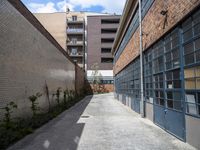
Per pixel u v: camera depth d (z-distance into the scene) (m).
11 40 10.80
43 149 7.87
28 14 13.31
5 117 9.79
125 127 12.04
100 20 71.31
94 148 8.01
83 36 69.69
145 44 15.20
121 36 30.52
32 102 13.04
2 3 9.85
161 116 11.84
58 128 11.73
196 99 7.93
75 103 28.45
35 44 14.70
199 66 7.70
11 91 10.73
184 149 7.88
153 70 13.50
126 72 26.39
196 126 7.86
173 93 10.12
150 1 13.71
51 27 68.00
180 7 8.84
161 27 11.40
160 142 8.88
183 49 8.95
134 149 7.91
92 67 69.25
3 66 9.90
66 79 27.53
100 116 16.55
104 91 67.69
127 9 21.91
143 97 16.02
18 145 8.36
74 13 72.31
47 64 17.98
